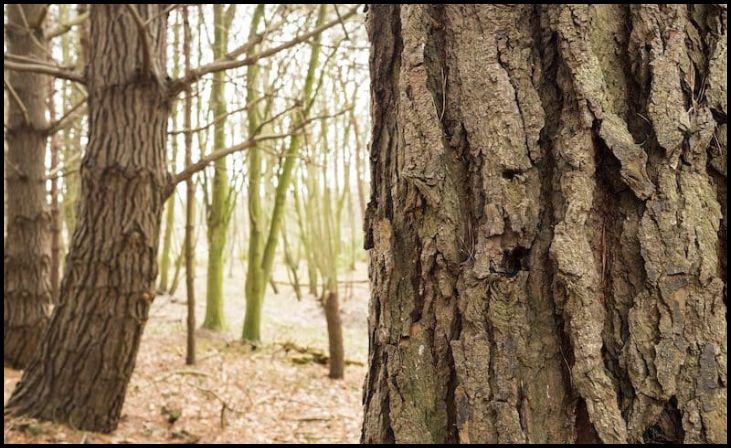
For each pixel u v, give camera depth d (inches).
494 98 43.2
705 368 37.8
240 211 708.0
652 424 38.0
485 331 41.0
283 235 552.4
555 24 43.0
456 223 43.1
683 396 37.7
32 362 187.5
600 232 40.9
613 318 39.7
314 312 527.8
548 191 42.0
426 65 45.5
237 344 364.5
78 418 178.1
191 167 191.3
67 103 411.8
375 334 47.1
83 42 265.7
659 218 39.6
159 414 217.0
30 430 167.2
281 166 392.5
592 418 38.2
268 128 394.3
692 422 37.3
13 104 250.1
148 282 185.2
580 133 41.2
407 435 42.1
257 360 328.5
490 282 41.3
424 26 45.9
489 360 40.6
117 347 180.2
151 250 185.0
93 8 186.9
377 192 49.2
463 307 41.8
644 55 41.8
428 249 43.5
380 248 46.2
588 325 39.1
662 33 42.1
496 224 41.6
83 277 179.3
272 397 265.9
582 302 39.3
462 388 40.9
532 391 39.9
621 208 40.9
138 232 180.1
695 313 38.5
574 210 40.3
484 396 40.3
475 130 43.3
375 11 50.9
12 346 247.0
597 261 40.4
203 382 268.5
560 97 42.8
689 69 41.7
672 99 40.8
